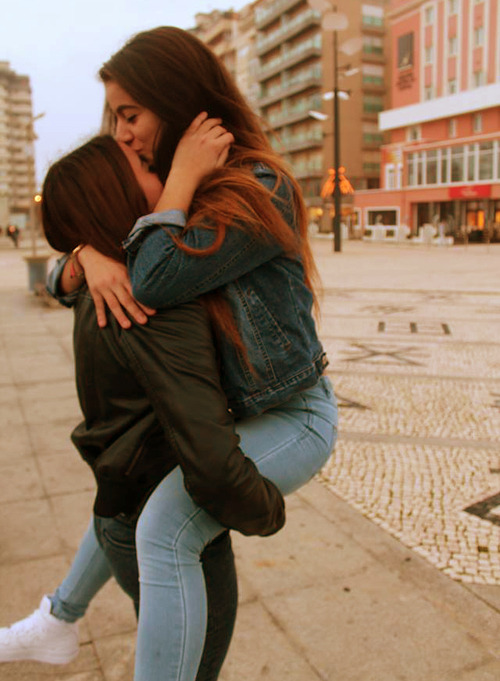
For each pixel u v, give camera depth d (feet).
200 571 4.00
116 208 4.03
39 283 39.73
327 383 4.81
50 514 9.75
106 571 5.26
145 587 3.88
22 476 11.23
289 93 208.13
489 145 130.52
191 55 4.07
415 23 156.35
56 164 4.24
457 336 24.49
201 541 4.00
